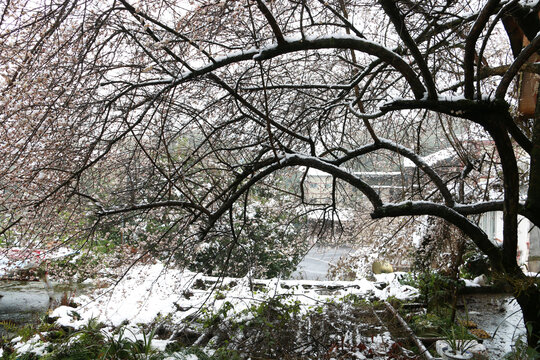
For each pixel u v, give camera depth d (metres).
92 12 3.92
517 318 7.07
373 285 8.90
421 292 7.79
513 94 6.53
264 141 6.02
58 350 5.40
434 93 4.48
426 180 8.44
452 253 7.31
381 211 5.02
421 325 6.41
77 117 4.47
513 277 4.86
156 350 5.31
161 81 4.58
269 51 4.35
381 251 9.90
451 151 7.95
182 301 7.42
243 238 8.45
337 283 9.08
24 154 4.21
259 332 5.74
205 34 4.15
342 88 5.96
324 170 5.38
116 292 7.32
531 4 5.05
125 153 5.76
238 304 7.07
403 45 5.95
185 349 5.21
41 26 3.81
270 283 8.85
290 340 5.57
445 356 5.08
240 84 5.87
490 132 4.59
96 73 4.48
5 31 3.68
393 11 4.14
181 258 6.27
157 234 7.43
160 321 6.60
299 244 10.02
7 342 6.30
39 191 4.63
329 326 6.09
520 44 5.66
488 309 7.55
